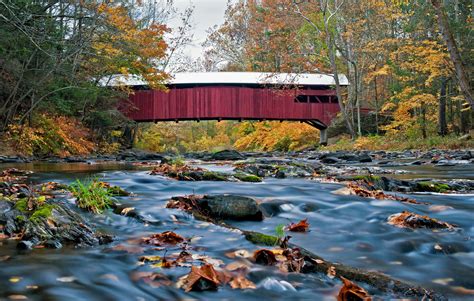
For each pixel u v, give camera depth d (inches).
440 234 110.7
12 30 562.9
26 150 607.5
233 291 70.2
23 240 95.8
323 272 80.0
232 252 91.4
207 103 1090.7
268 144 1434.5
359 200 153.1
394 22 1073.5
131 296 66.2
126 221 123.3
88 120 960.3
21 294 64.3
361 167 371.9
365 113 1130.0
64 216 109.0
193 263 82.7
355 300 66.6
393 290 73.0
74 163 487.5
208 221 123.7
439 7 477.1
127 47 763.4
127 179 230.5
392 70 959.6
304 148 1217.4
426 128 904.9
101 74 846.5
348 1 1077.1
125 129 1201.4
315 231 116.3
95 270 77.9
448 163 429.7
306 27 1167.6
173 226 117.8
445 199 169.8
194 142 2218.3
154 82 889.5
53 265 80.0
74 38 613.9
